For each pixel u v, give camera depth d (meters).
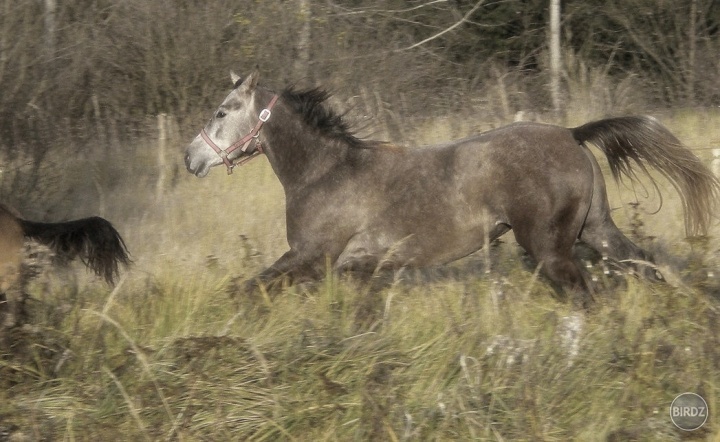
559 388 7.64
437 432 7.10
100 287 10.96
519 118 19.58
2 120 16.56
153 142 20.27
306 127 10.54
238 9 23.03
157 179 17.69
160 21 21.73
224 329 8.83
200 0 22.52
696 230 10.20
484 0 28.31
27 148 16.62
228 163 10.82
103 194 17.09
